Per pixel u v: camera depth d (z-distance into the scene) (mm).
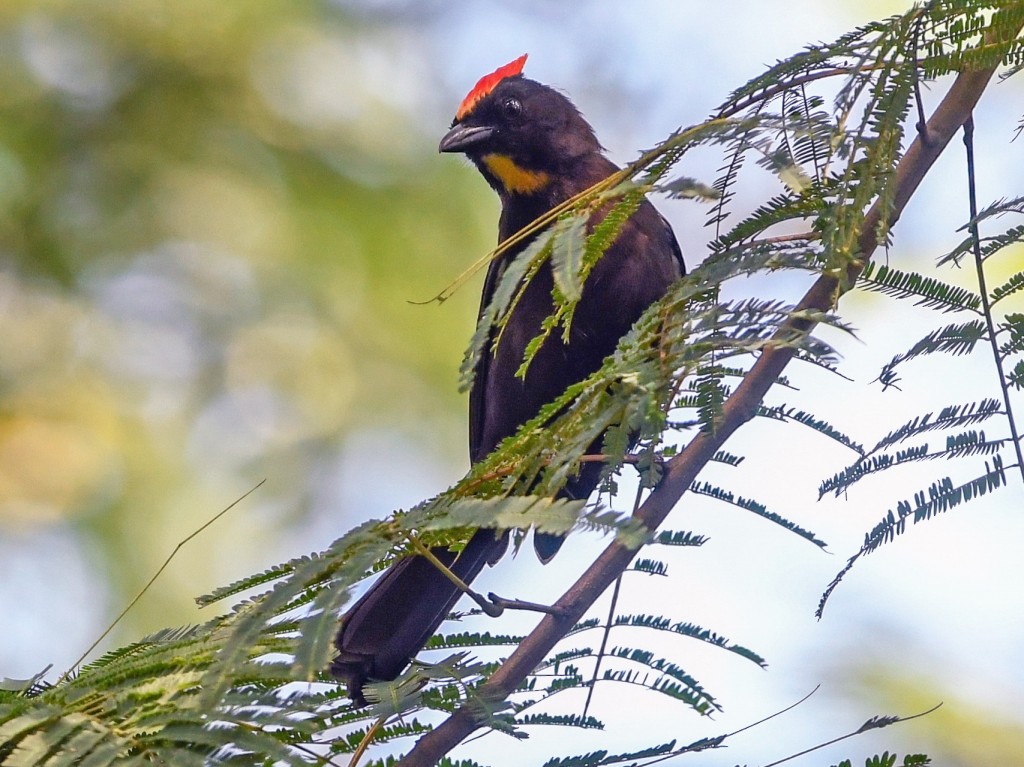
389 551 4609
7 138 14203
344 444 13898
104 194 14305
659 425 4484
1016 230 5289
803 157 4984
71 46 14469
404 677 5098
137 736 3863
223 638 4301
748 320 4699
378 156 14547
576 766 5062
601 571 5598
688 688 5332
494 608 5441
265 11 14789
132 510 13492
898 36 4906
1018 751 10039
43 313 14109
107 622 13008
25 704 4137
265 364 14016
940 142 5570
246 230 14258
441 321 14203
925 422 5297
